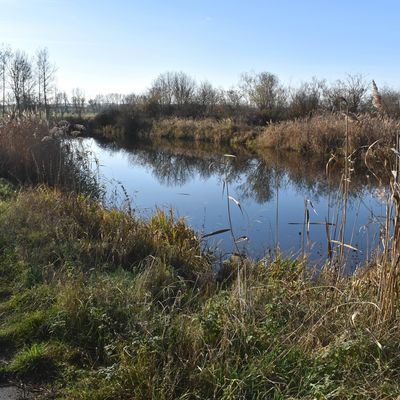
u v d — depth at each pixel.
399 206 3.68
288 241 8.49
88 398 3.08
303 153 22.62
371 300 3.91
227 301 4.08
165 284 4.88
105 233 6.60
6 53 40.19
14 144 11.48
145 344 3.40
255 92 36.34
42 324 3.95
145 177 17.61
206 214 11.03
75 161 11.77
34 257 5.36
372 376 3.05
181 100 42.22
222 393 3.00
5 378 3.40
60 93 41.38
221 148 27.80
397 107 21.20
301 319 3.87
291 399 2.84
